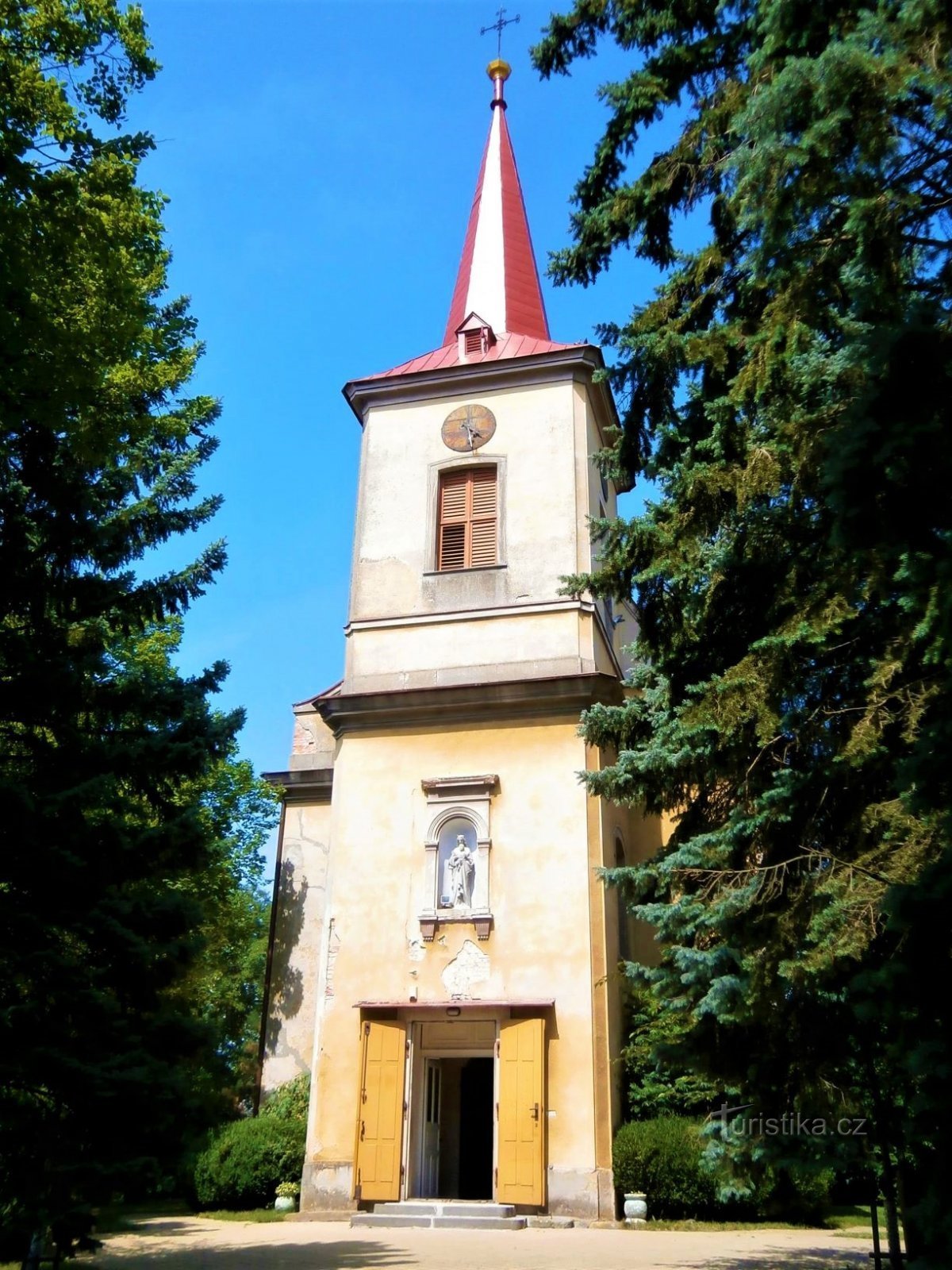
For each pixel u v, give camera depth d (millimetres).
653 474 12188
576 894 18688
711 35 11219
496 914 18922
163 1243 14922
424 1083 18797
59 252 11641
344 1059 18828
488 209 28266
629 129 11875
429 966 18906
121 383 14938
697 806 12633
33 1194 10102
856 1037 9938
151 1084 10695
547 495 21812
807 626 9883
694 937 11656
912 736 9023
